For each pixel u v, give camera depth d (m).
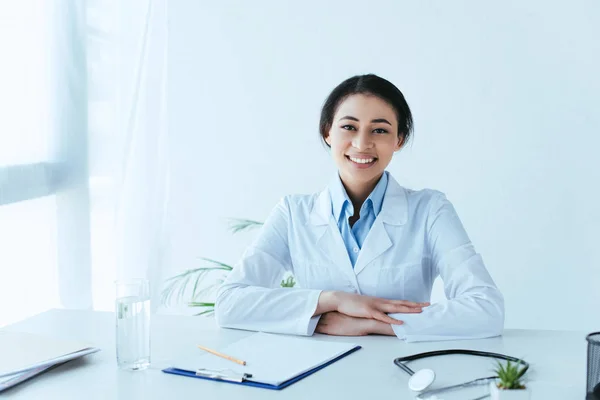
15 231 2.33
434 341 1.38
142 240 2.78
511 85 2.72
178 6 2.99
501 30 2.71
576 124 2.68
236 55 2.96
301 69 2.90
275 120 2.95
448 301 1.45
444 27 2.75
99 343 1.39
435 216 1.64
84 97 2.56
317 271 1.67
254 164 2.99
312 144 2.92
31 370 1.17
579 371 1.18
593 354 1.02
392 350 1.32
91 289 2.60
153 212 2.81
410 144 2.82
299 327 1.43
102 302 2.67
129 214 2.75
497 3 2.70
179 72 3.02
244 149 2.99
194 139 3.04
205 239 3.06
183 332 1.48
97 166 2.64
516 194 2.75
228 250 3.04
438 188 2.82
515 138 2.73
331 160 2.90
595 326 2.71
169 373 1.19
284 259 1.73
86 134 2.57
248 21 2.93
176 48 3.01
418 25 2.78
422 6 2.76
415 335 1.38
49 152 2.46
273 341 1.37
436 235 1.62
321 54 2.88
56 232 2.49
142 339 1.21
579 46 2.65
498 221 2.78
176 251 3.09
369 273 1.63
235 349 1.31
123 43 2.71
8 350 1.25
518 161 2.74
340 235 1.64
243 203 3.02
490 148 2.76
